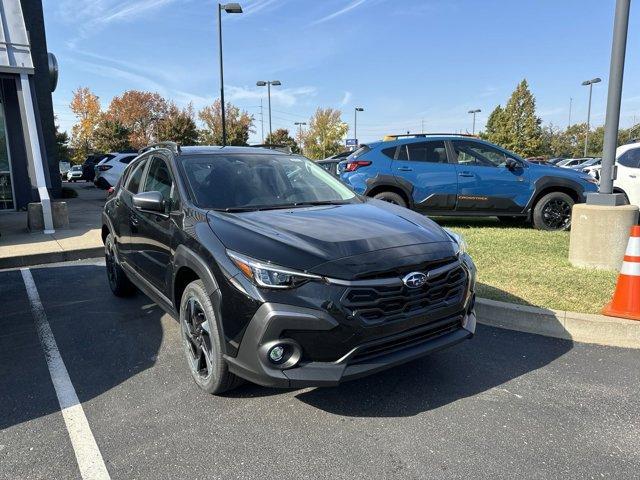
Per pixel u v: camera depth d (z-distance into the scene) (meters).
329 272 2.82
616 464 2.63
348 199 4.39
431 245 3.25
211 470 2.61
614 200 6.02
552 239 7.76
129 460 2.70
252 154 4.62
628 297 4.44
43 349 4.23
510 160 8.77
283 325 2.78
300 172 4.62
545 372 3.71
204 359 3.45
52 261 7.57
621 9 5.69
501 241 7.60
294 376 2.78
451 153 8.98
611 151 6.07
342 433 2.93
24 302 5.54
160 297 4.06
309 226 3.32
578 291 5.16
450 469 2.60
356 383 3.54
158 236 3.99
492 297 5.00
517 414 3.13
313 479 2.53
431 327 3.12
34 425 3.05
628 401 3.28
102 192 22.69
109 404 3.29
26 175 12.94
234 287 2.92
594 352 4.07
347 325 2.79
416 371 3.73
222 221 3.39
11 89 12.48
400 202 9.02
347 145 46.25
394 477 2.54
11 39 9.83
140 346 4.26
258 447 2.80
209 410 3.19
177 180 4.01
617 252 5.89
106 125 65.38
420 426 3.00
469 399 3.32
